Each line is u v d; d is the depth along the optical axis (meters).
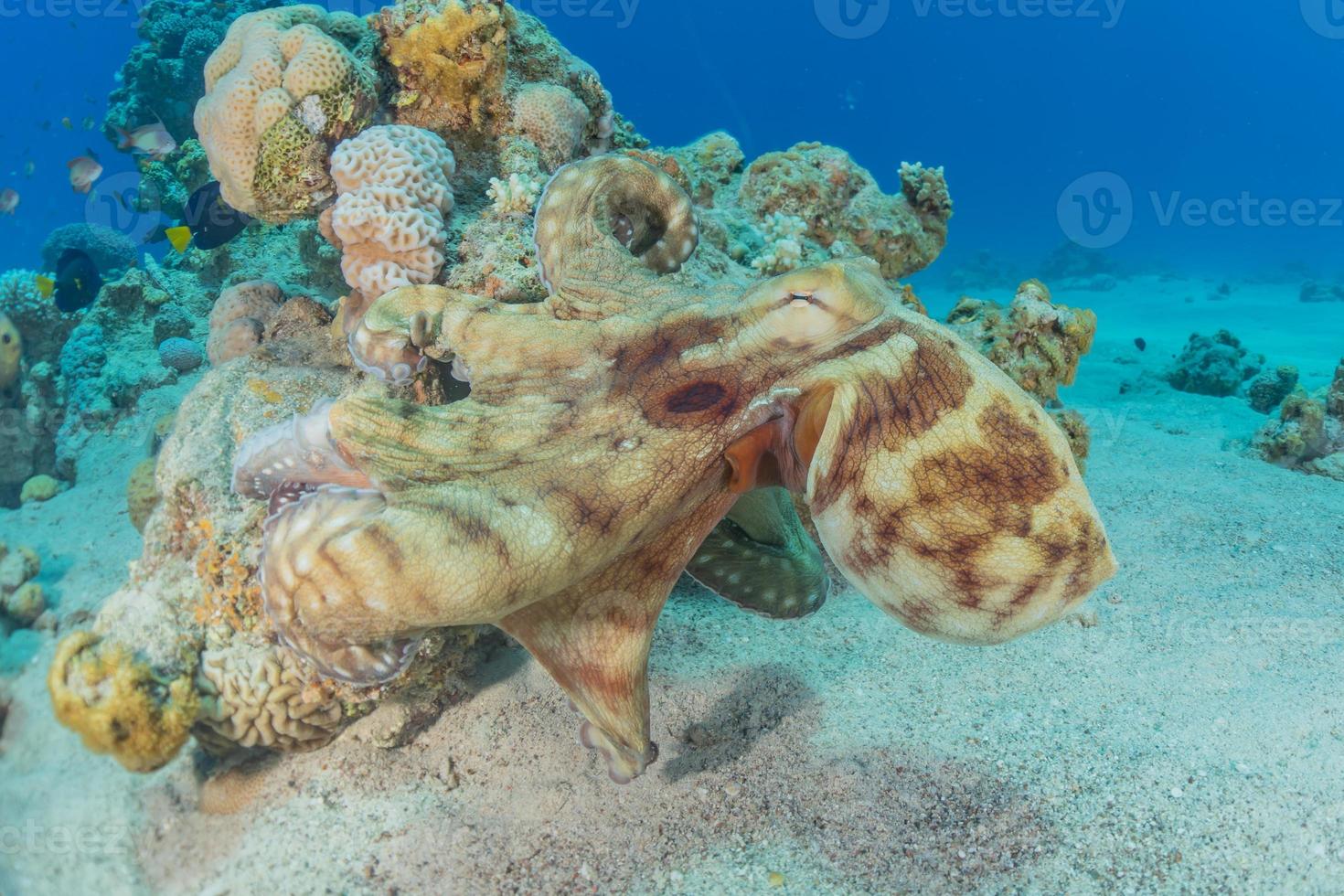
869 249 1.11
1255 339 3.11
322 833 0.50
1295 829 0.50
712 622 0.71
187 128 2.06
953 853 0.49
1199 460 1.29
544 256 0.55
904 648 0.68
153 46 2.03
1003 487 0.39
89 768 0.48
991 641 0.41
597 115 0.93
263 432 0.46
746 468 0.45
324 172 0.74
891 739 0.58
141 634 0.49
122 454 0.99
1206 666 0.67
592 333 0.48
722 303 0.48
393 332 0.50
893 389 0.41
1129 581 0.83
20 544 0.70
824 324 0.44
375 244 0.66
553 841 0.50
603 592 0.44
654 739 0.57
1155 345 2.87
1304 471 1.26
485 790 0.53
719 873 0.48
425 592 0.37
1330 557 0.90
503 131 0.81
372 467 0.41
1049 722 0.59
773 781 0.54
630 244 0.59
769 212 1.06
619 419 0.44
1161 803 0.52
